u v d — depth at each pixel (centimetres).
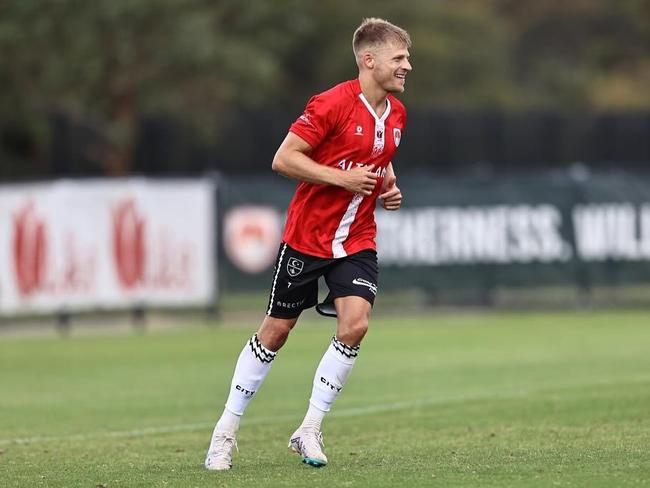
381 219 7769
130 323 8019
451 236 7819
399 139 2575
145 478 2467
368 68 2497
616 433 3066
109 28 10994
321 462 2516
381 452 2878
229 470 2541
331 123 2473
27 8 10706
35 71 11169
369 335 6744
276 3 13338
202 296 7494
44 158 11888
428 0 17338
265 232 7575
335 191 2489
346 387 4497
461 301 8106
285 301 2552
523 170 10581
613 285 7894
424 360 5428
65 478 2531
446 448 2920
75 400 4356
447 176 7856
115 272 7350
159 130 10588
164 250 7425
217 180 7519
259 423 3634
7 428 3638
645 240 7894
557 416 3512
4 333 7625
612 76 19275
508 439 3053
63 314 7306
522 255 7850
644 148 10638
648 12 15350
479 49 16888
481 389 4328
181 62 11594
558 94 18950
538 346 5950
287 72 15762
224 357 5850
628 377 4541
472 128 10594
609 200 7881
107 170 10744
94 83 11181
